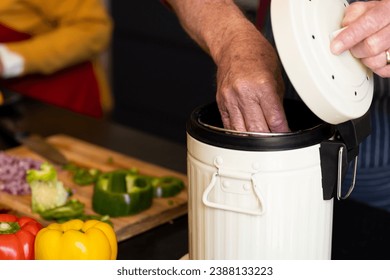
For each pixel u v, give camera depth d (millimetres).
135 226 981
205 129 724
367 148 1114
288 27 659
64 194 1040
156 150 1280
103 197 1004
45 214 999
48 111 1479
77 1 1760
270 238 729
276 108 737
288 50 659
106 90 1924
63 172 1169
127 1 2314
